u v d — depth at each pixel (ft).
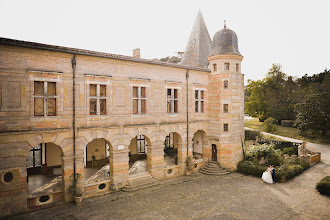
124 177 50.80
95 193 47.03
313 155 73.82
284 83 159.43
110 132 48.60
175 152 78.59
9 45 37.24
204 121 66.90
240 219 37.76
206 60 80.84
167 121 58.44
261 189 51.57
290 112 139.23
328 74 144.36
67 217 37.91
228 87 64.69
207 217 38.42
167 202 44.29
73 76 44.04
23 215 38.40
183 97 61.98
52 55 41.96
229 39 66.44
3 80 37.32
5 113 37.58
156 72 56.44
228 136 64.44
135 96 53.88
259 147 69.41
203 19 87.97
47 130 41.04
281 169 58.70
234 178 59.41
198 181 57.06
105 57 47.34
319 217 38.63
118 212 39.93
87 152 62.44
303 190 51.08
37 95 40.96
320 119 98.58
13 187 38.06
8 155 37.68
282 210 41.11
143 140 73.67
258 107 146.30
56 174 55.21
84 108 45.70
